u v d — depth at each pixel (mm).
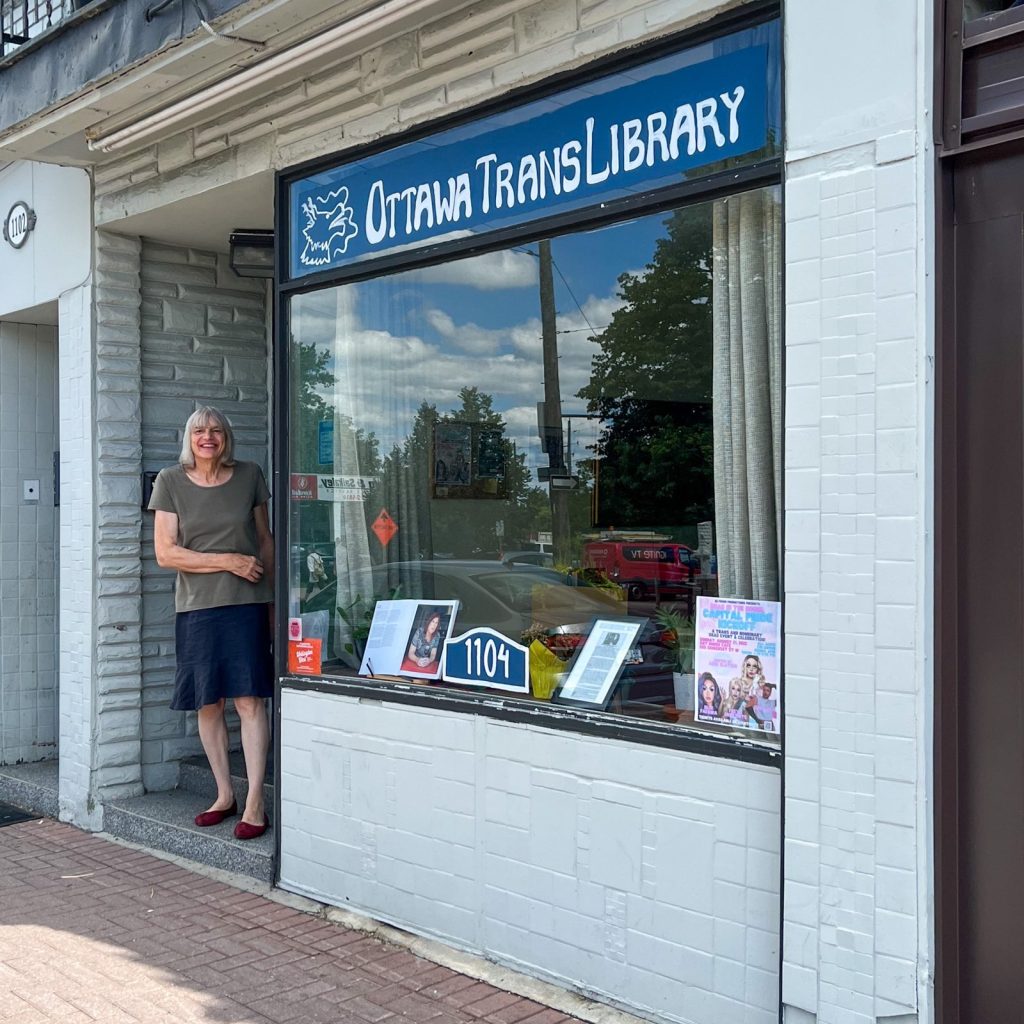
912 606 2986
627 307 4020
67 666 6438
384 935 4543
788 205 3264
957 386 3021
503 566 4484
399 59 4543
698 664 3744
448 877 4383
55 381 7504
